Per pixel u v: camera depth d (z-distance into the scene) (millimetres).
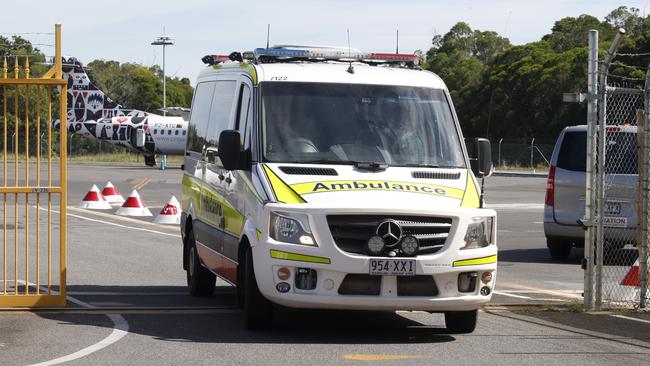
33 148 76375
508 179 62500
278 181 10836
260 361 9336
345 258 10203
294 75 12055
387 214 10328
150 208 32719
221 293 14609
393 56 13125
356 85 12070
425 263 10336
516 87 81812
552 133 79188
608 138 19125
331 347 10164
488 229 10766
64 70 75062
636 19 86000
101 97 75500
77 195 38500
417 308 10438
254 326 11055
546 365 9445
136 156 92438
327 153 11422
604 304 13664
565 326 11906
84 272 16641
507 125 82000
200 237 13828
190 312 12438
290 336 10797
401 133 11758
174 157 99250
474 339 10875
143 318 11867
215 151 12898
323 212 10266
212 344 10211
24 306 12367
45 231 23891
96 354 9586
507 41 102188
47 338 10422
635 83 63906
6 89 11828
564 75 78812
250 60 12859
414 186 10938
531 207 36562
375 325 11758
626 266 19406
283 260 10336
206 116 14234
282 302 10391
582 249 23047
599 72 13781
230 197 12102
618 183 18953
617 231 18938
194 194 14508
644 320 12484
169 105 122812
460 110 87562
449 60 95125
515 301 14078
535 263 19797
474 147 12312
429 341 10688
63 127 12070
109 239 22344
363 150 11508
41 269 16891
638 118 13641
